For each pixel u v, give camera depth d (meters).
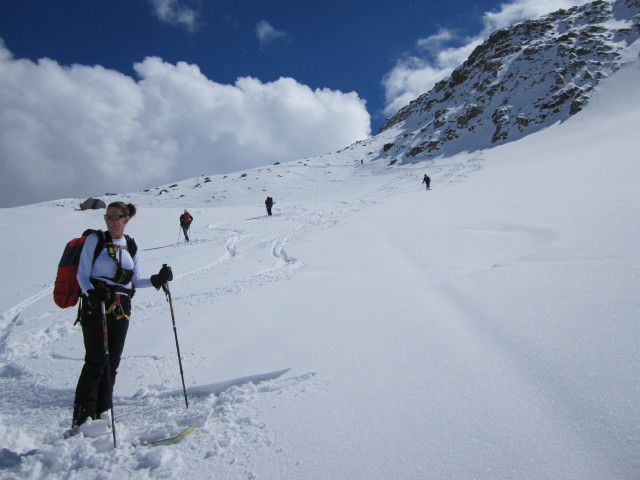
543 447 2.00
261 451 2.35
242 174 81.62
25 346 5.30
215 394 3.28
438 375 2.85
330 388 2.95
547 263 4.80
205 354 3.99
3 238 18.75
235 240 15.73
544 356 2.80
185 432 2.62
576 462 1.87
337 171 70.00
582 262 4.50
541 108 53.34
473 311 3.86
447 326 3.65
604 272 4.00
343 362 3.33
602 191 9.69
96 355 2.96
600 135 33.41
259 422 2.67
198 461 2.34
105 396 3.06
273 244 12.97
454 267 5.89
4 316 7.32
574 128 44.00
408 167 57.44
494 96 65.06
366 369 3.14
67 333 5.75
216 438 2.56
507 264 5.23
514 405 2.36
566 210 8.32
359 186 55.25
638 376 2.35
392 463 2.08
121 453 2.49
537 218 8.23
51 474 2.36
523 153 39.28
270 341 4.06
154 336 4.73
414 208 15.38
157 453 2.38
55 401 3.55
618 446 1.90
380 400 2.67
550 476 1.82
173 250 14.91
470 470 1.94
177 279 8.98
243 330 4.52
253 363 3.60
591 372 2.49
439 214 12.34
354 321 4.22
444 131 64.62
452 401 2.51
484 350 3.07
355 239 10.48
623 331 2.85
